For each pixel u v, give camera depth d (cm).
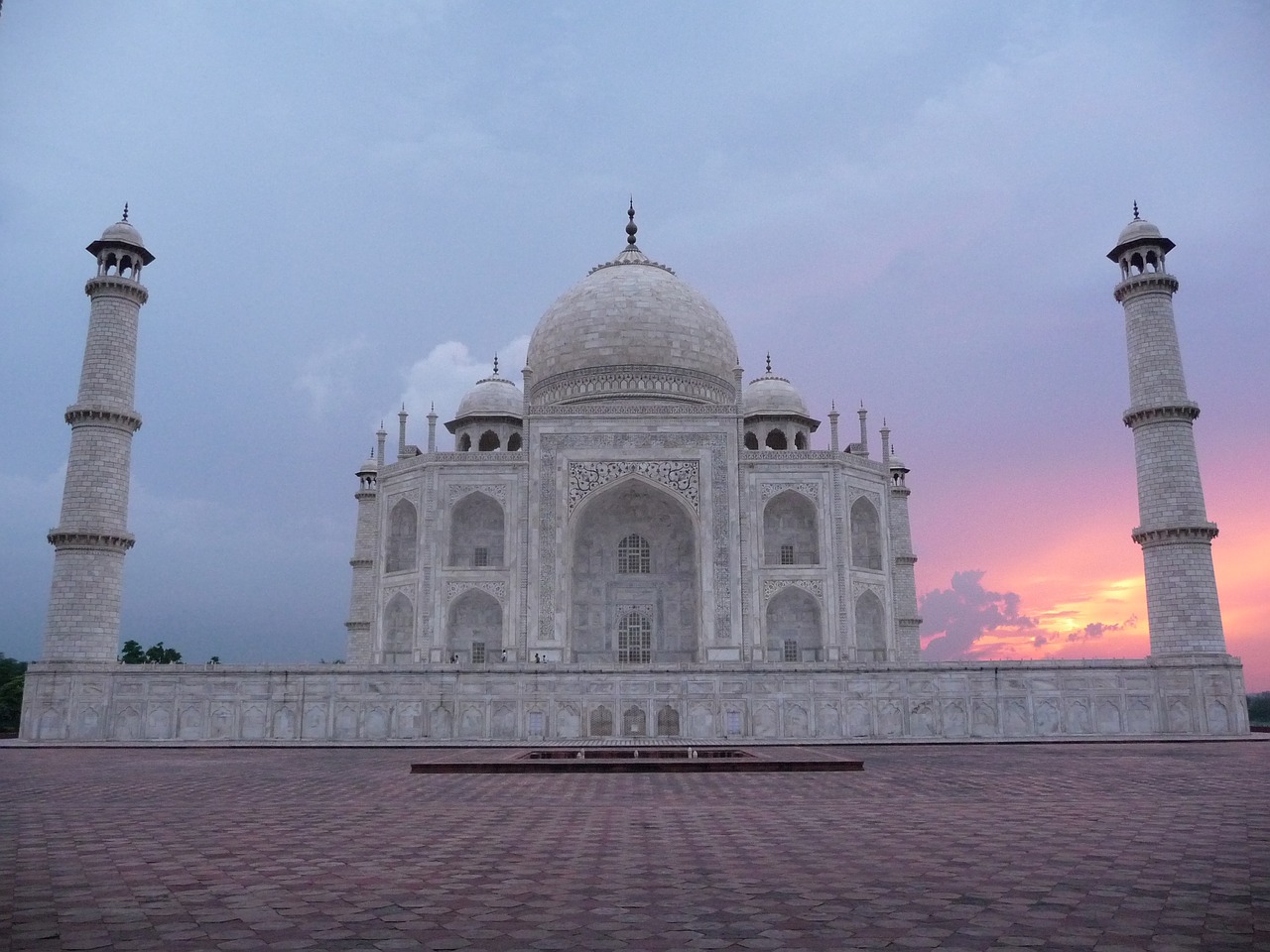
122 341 8888
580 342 12075
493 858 2164
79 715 8000
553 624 9869
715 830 2578
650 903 1697
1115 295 9138
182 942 1448
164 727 8006
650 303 12188
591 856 2184
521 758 5091
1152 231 9000
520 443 12406
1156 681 8025
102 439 8631
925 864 2067
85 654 8250
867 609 10694
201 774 4656
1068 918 1577
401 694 8000
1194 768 4659
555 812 2988
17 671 13388
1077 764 4950
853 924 1542
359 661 12550
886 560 10625
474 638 10188
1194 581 8262
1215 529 8344
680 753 5628
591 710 8000
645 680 8000
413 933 1500
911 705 7956
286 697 8031
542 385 12312
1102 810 2977
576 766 4500
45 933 1503
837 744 7038
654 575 10638
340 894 1783
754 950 1398
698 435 10262
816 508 10156
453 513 10406
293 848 2323
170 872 2019
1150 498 8581
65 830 2659
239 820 2850
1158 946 1413
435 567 9944
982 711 7956
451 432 12544
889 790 3603
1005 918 1578
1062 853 2200
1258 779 4019
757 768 4497
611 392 11781
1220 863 2072
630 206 14100
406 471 10469
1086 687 8012
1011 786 3744
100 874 2000
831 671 7988
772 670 8000
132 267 9119
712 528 10050
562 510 10119
